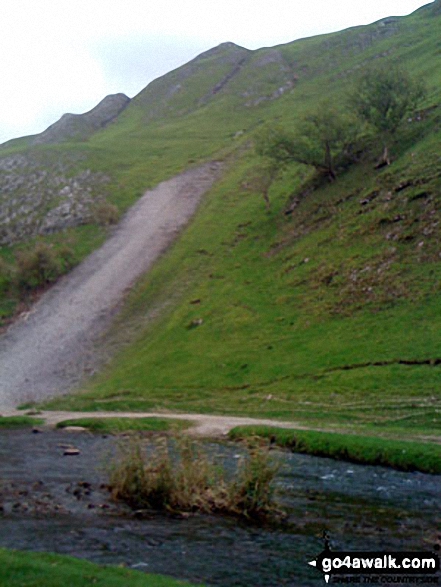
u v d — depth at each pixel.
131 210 96.44
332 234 65.50
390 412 34.00
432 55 123.69
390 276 52.72
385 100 75.62
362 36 180.75
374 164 74.94
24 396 48.38
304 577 11.98
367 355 42.56
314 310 53.34
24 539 13.36
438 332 42.25
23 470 21.81
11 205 101.62
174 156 123.69
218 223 85.62
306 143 80.50
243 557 12.94
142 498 16.92
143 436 30.88
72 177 109.81
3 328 65.56
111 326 62.78
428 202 59.62
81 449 26.84
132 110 186.00
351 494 19.44
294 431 28.95
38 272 74.88
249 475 16.89
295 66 176.88
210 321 57.59
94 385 49.44
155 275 73.19
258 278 64.88
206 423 34.03
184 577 11.66
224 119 151.12
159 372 49.28
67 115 189.38
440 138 70.06
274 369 44.66
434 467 23.27
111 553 12.73
